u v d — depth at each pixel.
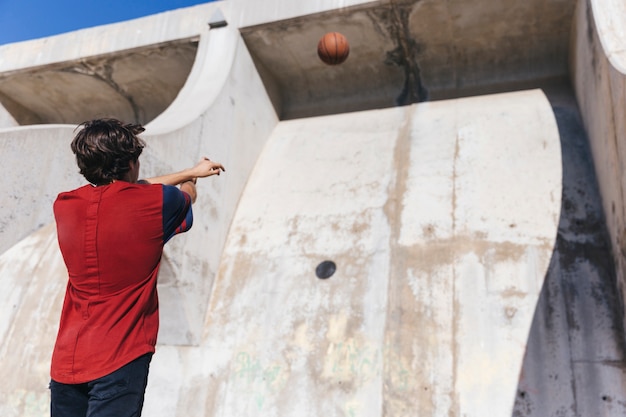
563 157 6.59
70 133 4.70
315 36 8.02
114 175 1.82
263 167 8.12
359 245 6.39
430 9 7.21
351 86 8.99
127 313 1.74
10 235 4.32
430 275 5.80
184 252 5.97
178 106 7.02
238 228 7.16
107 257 1.72
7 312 6.87
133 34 8.75
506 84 8.14
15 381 6.30
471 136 7.33
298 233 6.79
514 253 5.71
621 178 4.82
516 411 4.76
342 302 5.90
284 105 9.41
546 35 7.61
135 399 1.68
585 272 5.36
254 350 5.85
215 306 6.37
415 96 8.51
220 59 7.79
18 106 10.59
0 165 4.31
